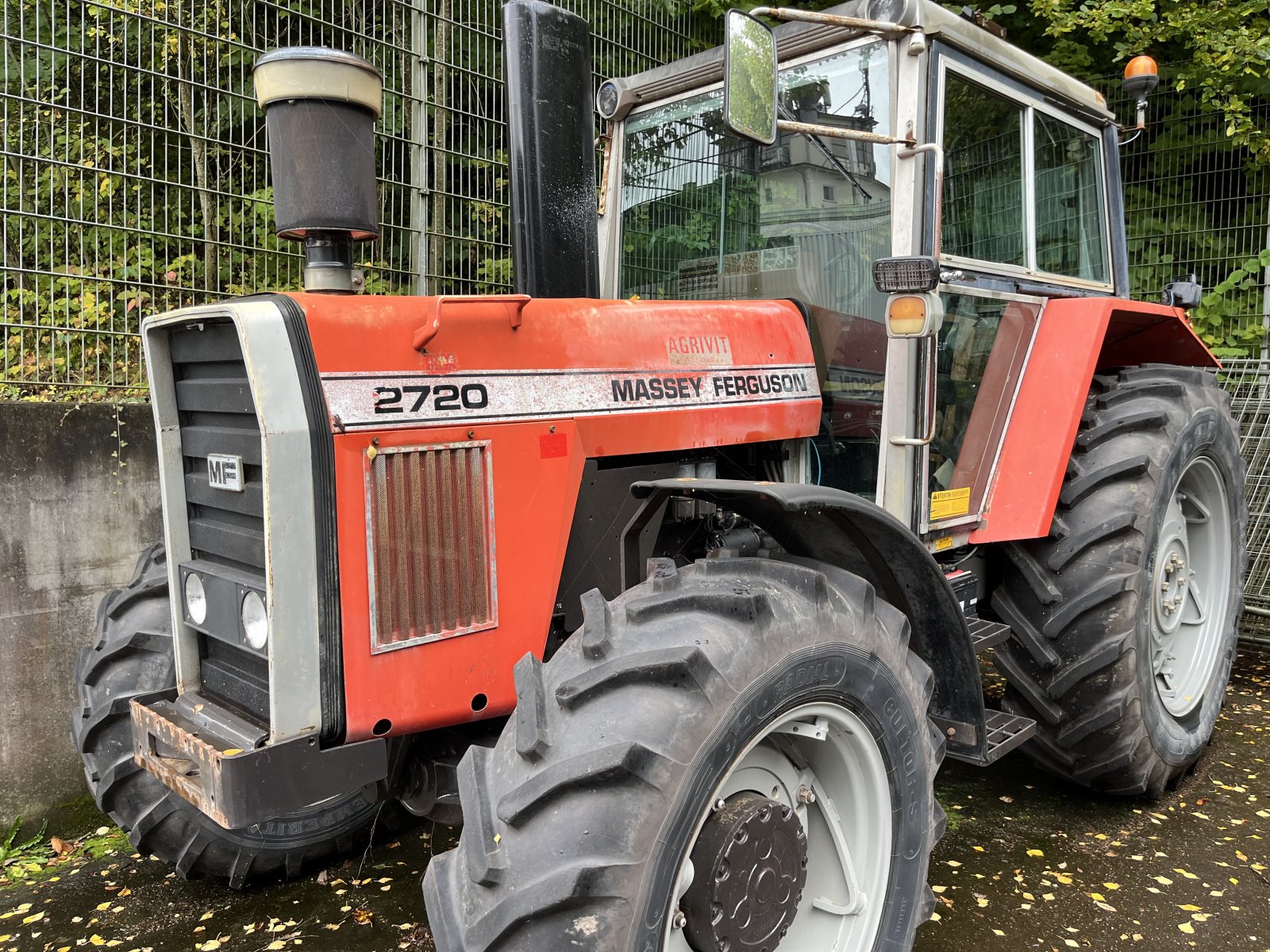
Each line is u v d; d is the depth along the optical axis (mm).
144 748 1944
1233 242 5859
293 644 1631
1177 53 5973
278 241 3965
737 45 1898
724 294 2955
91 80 3723
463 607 1830
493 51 4555
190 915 2537
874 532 1888
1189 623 3387
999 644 2936
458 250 4559
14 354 3268
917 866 1936
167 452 1950
